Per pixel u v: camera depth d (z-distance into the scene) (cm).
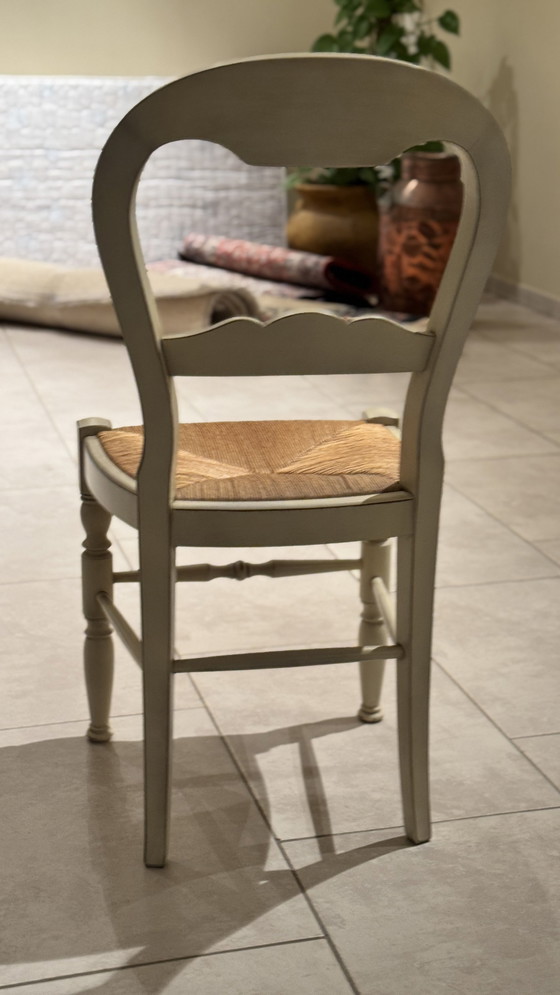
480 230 129
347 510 143
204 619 226
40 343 438
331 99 120
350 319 133
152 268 511
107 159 121
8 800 167
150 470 138
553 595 237
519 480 303
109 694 179
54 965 135
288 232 539
